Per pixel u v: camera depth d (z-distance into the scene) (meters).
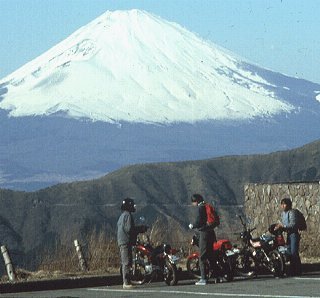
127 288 40.94
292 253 44.56
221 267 42.38
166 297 36.56
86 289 40.94
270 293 36.81
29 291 40.91
